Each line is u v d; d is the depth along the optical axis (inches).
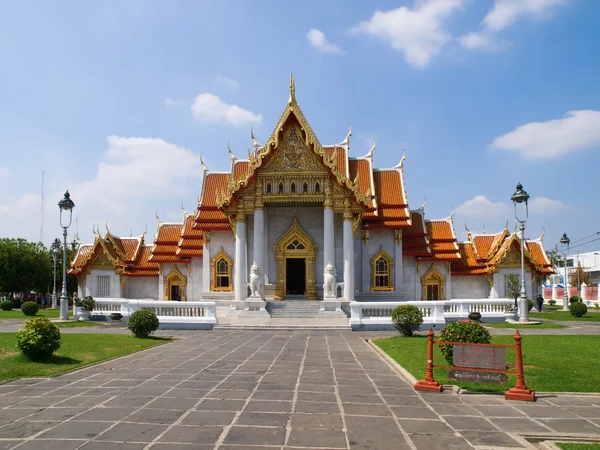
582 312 1684.3
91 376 611.5
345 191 1573.6
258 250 1582.2
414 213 1995.6
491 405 473.1
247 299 1508.4
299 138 1605.6
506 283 1973.4
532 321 1409.9
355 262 1803.6
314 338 1090.7
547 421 422.0
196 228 1860.2
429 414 438.6
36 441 358.3
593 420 425.7
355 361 741.3
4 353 760.3
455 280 2038.6
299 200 1592.0
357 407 458.6
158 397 493.7
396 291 1817.2
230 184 1593.3
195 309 1343.5
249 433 377.7
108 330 1239.5
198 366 690.2
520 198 1453.0
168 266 2082.9
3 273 2918.3
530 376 598.2
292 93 1603.1
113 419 414.3
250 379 589.9
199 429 386.6
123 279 2102.6
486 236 2137.1
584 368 648.4
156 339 1035.3
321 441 361.1
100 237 2094.0
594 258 4372.5
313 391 523.8
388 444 357.1
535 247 2172.7
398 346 870.4
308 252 1729.8
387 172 1980.8
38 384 561.3
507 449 350.0
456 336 606.2
